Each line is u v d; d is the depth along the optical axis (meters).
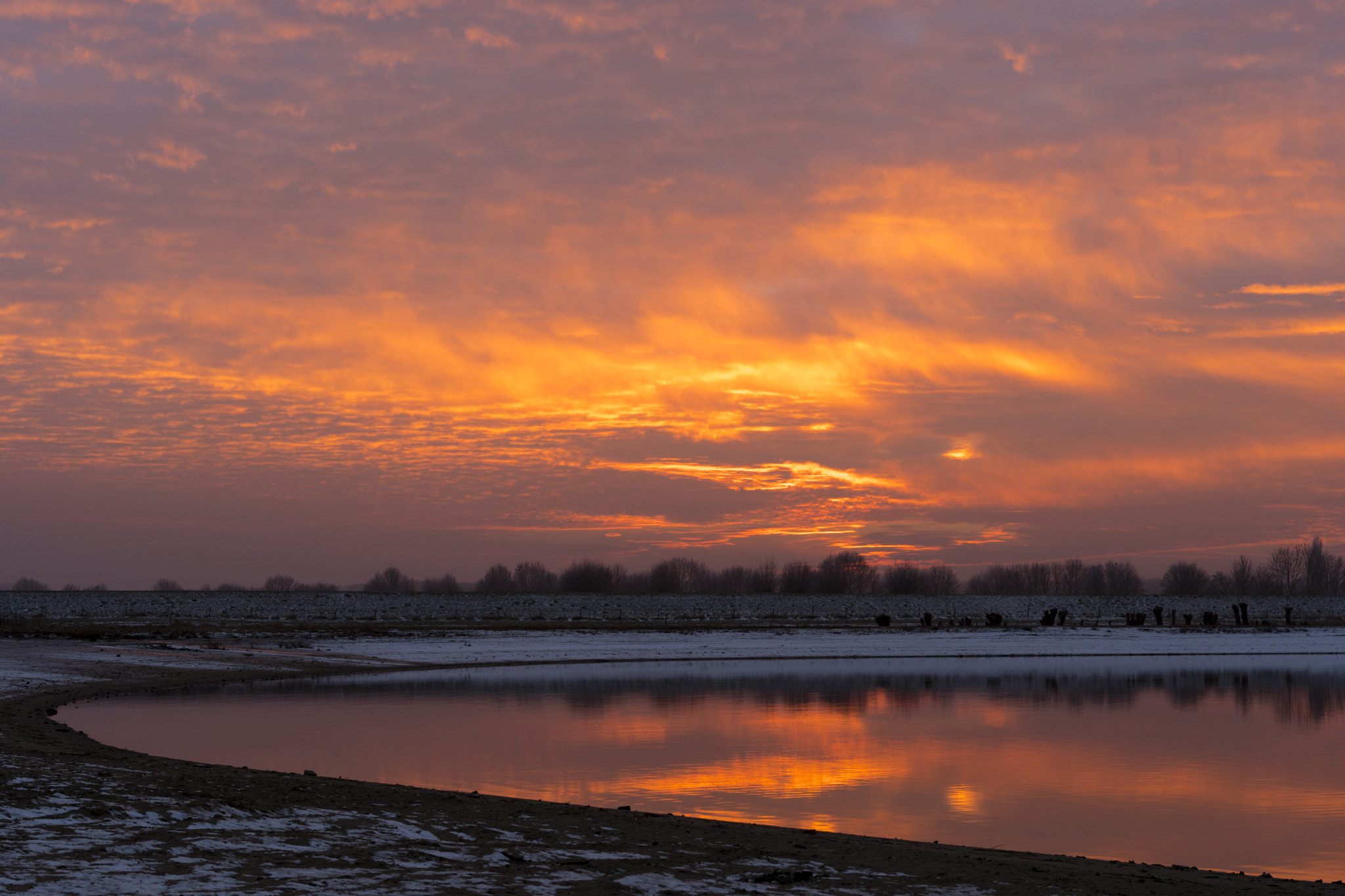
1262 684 60.56
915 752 34.78
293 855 15.63
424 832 18.06
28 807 17.36
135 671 56.19
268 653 69.38
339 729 37.41
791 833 20.78
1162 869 19.22
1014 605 168.38
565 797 26.45
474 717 41.34
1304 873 20.77
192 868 14.47
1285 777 31.09
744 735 37.81
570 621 118.31
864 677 62.59
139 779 21.08
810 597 169.12
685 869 16.28
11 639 74.12
